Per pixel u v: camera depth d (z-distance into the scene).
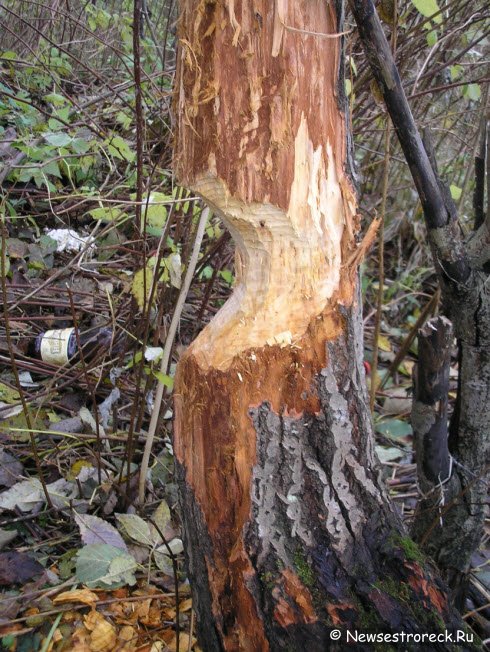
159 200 1.60
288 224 1.06
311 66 1.02
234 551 1.12
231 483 1.10
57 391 1.96
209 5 0.99
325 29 1.04
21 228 2.55
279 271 1.09
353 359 1.12
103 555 1.40
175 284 1.45
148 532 1.52
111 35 3.86
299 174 1.04
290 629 1.09
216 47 0.99
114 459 1.77
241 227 1.08
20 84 3.32
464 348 1.27
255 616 1.11
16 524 1.51
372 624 1.10
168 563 1.49
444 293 1.24
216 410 1.09
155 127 2.58
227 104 1.01
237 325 1.11
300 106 1.01
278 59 0.98
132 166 2.54
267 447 1.09
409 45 1.97
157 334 1.71
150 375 1.65
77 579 1.34
